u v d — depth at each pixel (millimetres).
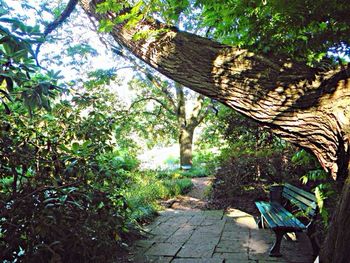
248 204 5859
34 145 2785
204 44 1788
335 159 1328
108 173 3135
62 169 2846
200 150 14289
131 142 12992
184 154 12641
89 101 3172
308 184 4762
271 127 1568
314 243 3082
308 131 1421
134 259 3371
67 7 3295
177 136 14203
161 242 3922
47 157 2830
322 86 1416
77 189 2830
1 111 2547
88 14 2385
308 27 1604
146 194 6176
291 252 3391
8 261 2549
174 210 5895
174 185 7547
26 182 2760
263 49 1658
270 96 1518
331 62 1665
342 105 1316
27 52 1642
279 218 3607
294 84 1481
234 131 7121
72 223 2777
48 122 3186
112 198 3301
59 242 2543
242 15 1821
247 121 6805
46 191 2783
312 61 1667
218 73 1673
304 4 1502
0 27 1536
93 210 2887
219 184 6754
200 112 13055
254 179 6309
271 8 1658
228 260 3229
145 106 14070
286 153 5926
